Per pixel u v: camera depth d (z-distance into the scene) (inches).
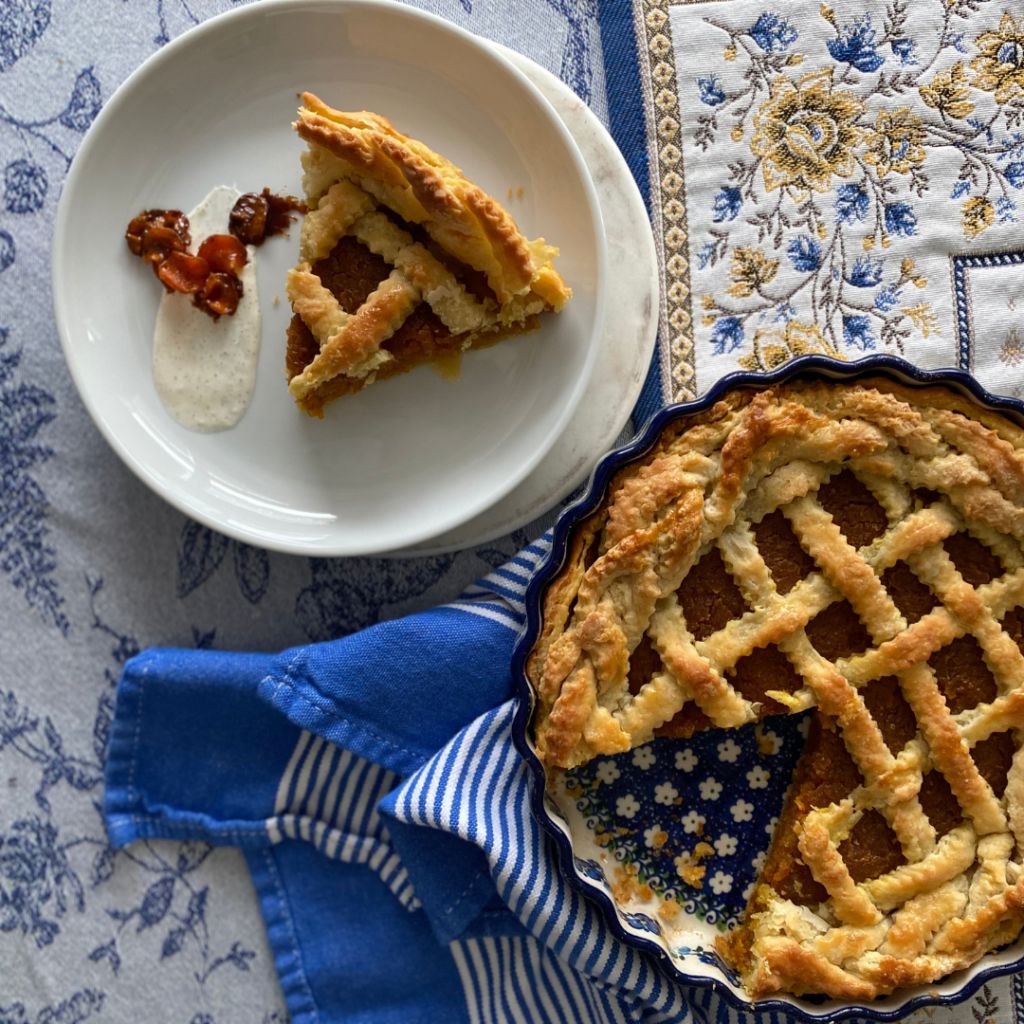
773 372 30.4
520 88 32.3
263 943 34.0
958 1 33.4
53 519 33.5
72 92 33.3
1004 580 30.6
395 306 32.4
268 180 33.3
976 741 30.6
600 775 32.0
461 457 33.4
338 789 33.8
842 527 30.9
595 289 32.4
